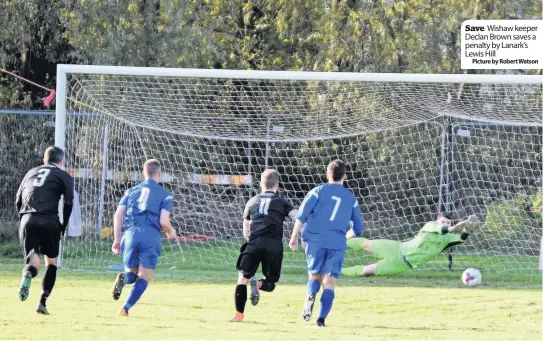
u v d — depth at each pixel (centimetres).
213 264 3500
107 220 3606
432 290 2792
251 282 2042
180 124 3644
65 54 4812
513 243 3759
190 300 2411
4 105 4722
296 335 1727
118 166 3725
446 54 4522
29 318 1895
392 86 3250
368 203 4106
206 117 3581
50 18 4631
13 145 4266
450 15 4381
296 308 2302
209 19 4631
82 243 3481
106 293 2498
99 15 4397
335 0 4438
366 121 3512
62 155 2109
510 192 3838
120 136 3728
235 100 3594
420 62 4481
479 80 2953
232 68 4766
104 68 3098
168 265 3456
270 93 3597
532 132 3969
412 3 4481
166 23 4491
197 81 3731
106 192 3631
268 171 2069
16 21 4544
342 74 3016
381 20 4434
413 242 3034
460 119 3888
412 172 4044
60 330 1709
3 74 4753
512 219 3775
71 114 3309
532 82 2922
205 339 1630
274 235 2002
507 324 2045
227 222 4066
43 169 2056
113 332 1706
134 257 1995
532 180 3947
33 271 1961
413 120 3506
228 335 1702
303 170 4234
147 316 2030
